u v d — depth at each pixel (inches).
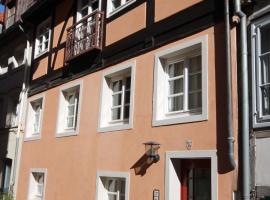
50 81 487.2
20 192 503.8
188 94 300.4
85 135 391.9
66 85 443.8
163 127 300.7
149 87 322.3
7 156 577.3
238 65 256.2
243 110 243.8
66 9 492.1
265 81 243.0
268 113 237.8
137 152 320.5
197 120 274.4
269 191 224.5
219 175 251.9
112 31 385.4
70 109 448.1
